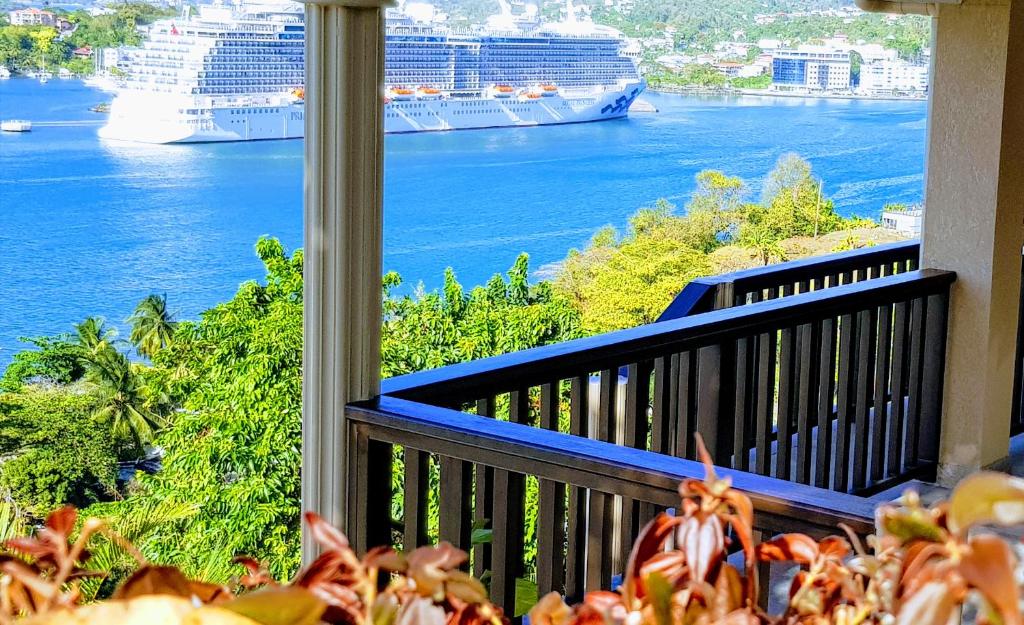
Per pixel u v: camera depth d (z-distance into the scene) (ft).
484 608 2.59
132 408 100.78
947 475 15.20
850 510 6.53
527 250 152.76
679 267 148.15
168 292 138.41
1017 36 14.60
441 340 104.22
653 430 11.71
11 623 2.33
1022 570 2.34
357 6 9.30
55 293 134.10
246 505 87.35
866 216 154.51
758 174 153.99
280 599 2.12
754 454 15.97
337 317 9.57
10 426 99.25
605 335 11.02
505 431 8.80
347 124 9.43
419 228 155.53
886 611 2.48
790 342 13.25
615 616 2.59
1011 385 15.49
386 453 9.63
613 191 158.20
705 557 2.57
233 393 88.99
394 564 2.54
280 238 145.59
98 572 2.59
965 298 14.92
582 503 9.23
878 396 14.69
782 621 2.63
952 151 14.85
